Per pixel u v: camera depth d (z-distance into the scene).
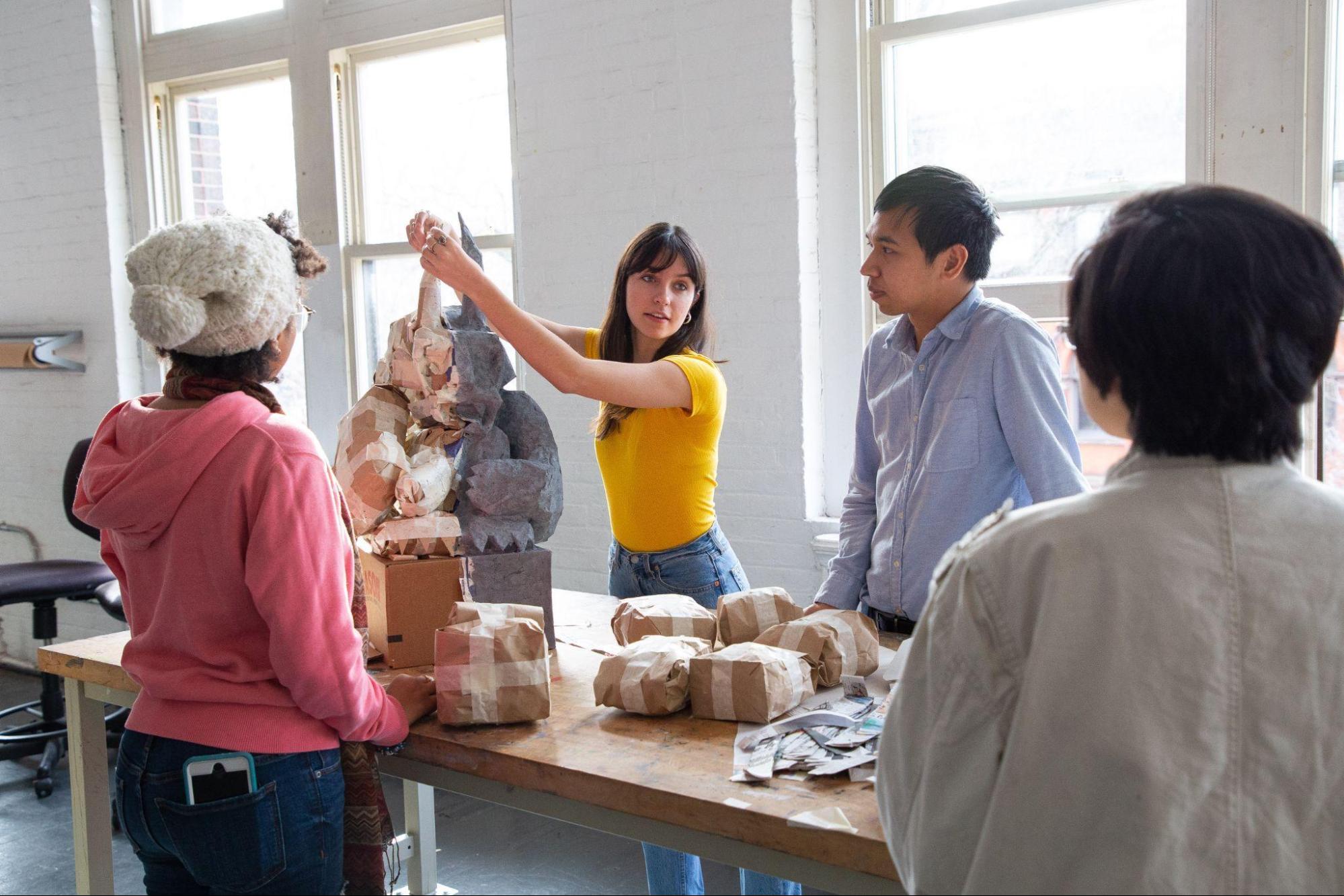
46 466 4.95
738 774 1.34
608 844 3.05
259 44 4.40
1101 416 0.92
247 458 1.33
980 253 1.76
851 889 1.21
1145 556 0.82
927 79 3.17
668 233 2.21
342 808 1.45
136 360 4.77
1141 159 2.85
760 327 3.35
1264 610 0.81
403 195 4.23
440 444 1.88
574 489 3.77
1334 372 2.65
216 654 1.35
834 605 1.94
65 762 3.84
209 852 1.34
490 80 3.97
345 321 4.32
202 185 4.73
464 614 1.63
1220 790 0.80
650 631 1.78
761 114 3.27
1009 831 0.82
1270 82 2.60
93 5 4.62
